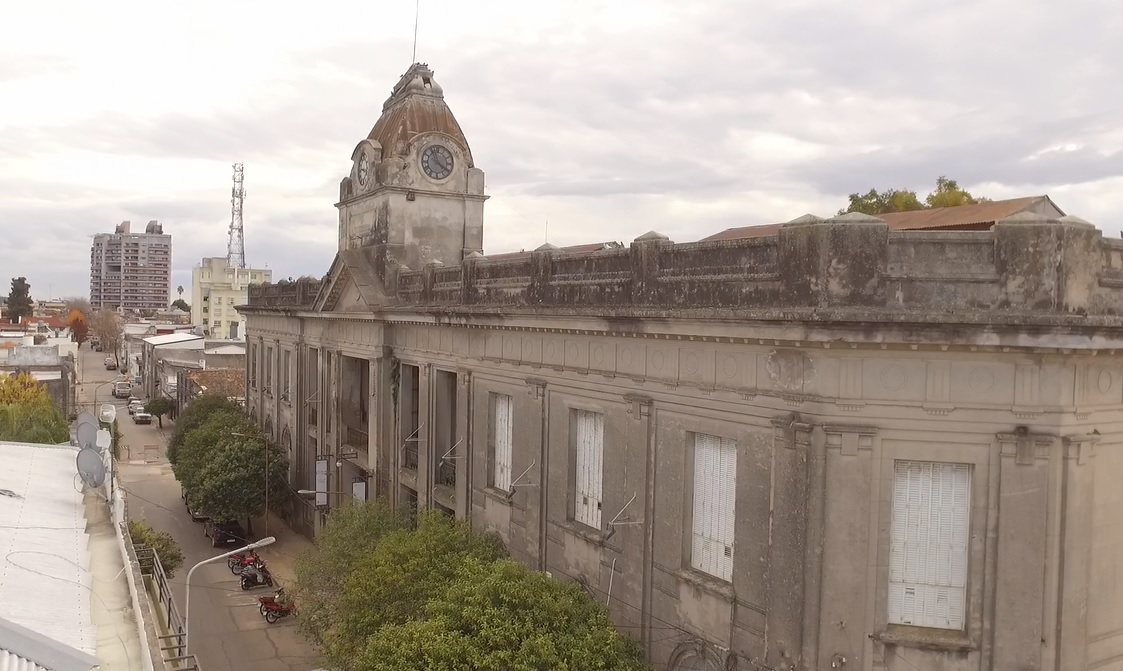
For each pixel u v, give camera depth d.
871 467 16.05
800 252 16.12
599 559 22.28
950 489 16.08
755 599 17.52
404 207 36.34
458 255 37.62
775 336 16.39
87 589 18.12
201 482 44.94
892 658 16.03
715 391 18.53
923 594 16.27
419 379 33.66
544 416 24.78
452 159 37.34
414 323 32.59
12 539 19.95
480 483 28.42
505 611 18.77
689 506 19.77
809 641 16.19
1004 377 15.47
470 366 29.08
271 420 53.41
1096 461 16.03
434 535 24.59
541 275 24.69
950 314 14.81
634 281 20.69
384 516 29.53
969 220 19.33
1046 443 15.30
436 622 19.03
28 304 192.88
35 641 13.42
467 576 20.70
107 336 193.50
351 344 39.69
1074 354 15.16
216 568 41.50
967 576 15.95
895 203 30.92
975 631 15.79
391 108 39.62
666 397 20.08
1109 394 16.14
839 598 16.09
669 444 20.09
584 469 23.58
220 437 46.66
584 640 18.38
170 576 33.34
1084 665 15.84
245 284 147.62
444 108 38.59
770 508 17.06
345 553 27.70
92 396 111.25
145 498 56.38
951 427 15.70
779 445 16.81
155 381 99.62
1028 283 15.04
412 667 18.22
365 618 22.36
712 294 18.30
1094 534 16.05
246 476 44.91
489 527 27.73
